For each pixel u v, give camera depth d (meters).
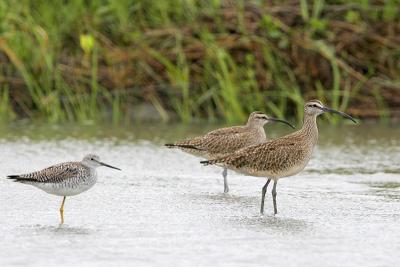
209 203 13.42
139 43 22.31
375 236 11.52
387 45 22.69
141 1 22.86
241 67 22.17
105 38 22.47
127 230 11.65
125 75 22.19
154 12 22.81
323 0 22.86
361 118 22.14
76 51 22.41
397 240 11.35
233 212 12.85
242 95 21.91
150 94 22.20
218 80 21.98
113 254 10.52
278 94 21.91
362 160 17.09
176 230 11.69
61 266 10.02
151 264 10.16
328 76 22.34
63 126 20.70
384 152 17.94
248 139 15.71
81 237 11.25
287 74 22.31
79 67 22.22
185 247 10.87
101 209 12.88
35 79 21.92
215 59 22.02
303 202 13.59
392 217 12.59
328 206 13.30
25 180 12.24
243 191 14.44
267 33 22.28
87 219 12.25
